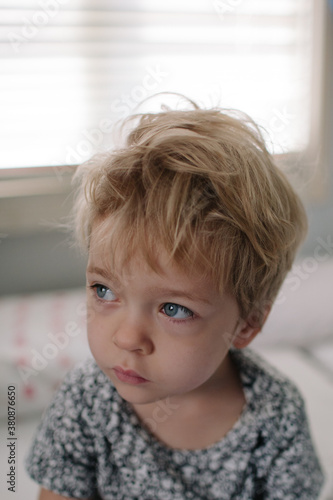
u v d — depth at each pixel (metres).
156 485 0.63
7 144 1.39
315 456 0.69
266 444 0.65
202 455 0.64
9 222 1.42
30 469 0.63
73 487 0.63
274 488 0.66
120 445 0.63
